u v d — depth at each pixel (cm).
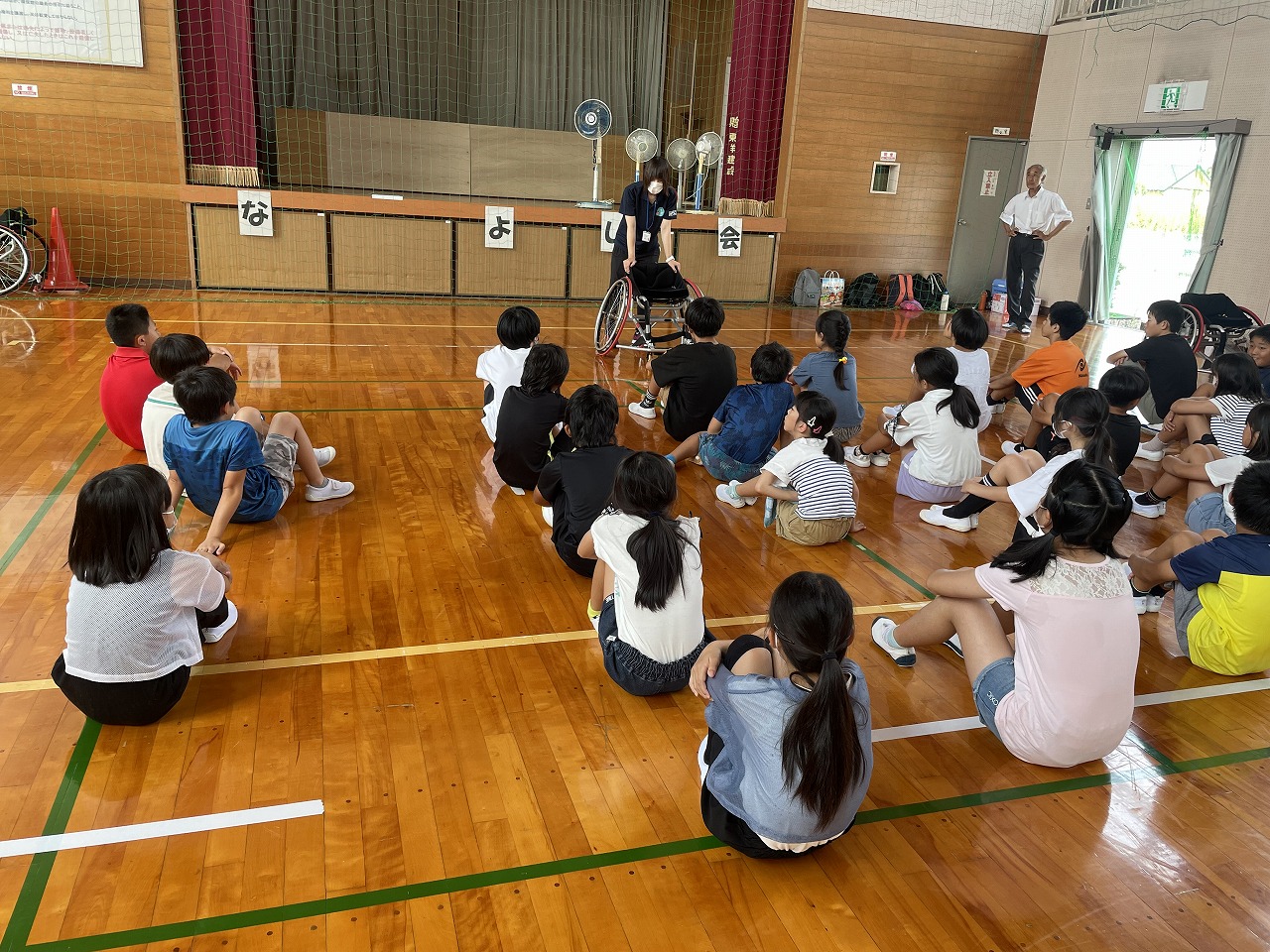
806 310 934
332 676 228
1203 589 254
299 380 512
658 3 1098
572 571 297
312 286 807
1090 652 191
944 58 976
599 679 235
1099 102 944
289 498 344
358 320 701
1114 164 927
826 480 323
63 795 180
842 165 978
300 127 989
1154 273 923
